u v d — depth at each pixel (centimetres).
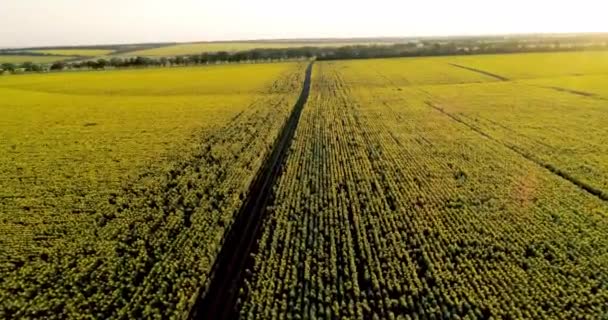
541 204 2312
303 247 1933
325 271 1748
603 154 3108
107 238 2095
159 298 1648
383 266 1781
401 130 4028
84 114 5331
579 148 3272
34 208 2466
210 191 2645
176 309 1588
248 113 5000
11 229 2206
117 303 1617
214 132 4144
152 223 2227
